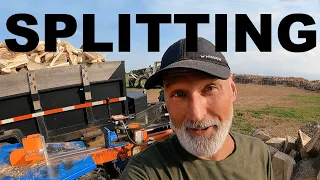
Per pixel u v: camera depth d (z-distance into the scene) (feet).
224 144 1.72
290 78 35.70
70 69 6.47
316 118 14.38
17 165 4.22
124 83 7.22
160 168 1.56
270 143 6.93
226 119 1.60
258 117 14.40
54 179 3.97
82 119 6.77
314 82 31.76
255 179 1.70
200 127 1.52
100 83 6.89
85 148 5.17
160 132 6.36
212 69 1.48
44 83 6.22
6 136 5.80
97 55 7.48
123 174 1.59
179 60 1.50
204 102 1.53
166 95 1.59
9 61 6.19
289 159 5.74
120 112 7.25
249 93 26.89
